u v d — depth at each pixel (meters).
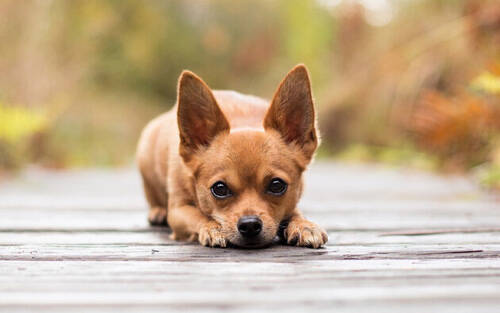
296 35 4.70
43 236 0.90
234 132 0.86
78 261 0.76
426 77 2.45
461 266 0.74
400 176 2.06
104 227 0.97
